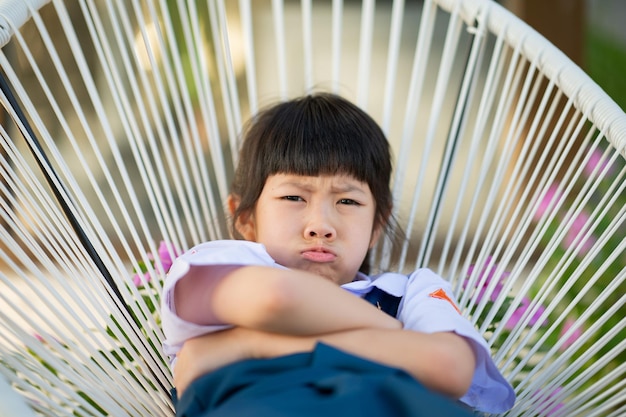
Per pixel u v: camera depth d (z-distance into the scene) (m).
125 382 1.18
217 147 1.57
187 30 1.60
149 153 2.68
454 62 2.99
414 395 0.87
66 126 1.39
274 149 1.25
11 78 1.32
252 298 0.99
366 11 1.65
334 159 1.23
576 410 1.18
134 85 1.52
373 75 3.04
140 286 1.55
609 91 2.27
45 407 1.02
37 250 1.19
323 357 0.96
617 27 2.47
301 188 1.24
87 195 2.71
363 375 0.92
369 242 1.33
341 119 1.29
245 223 1.32
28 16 1.40
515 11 2.30
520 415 1.22
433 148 2.89
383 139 1.34
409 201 2.13
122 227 2.66
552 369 1.23
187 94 1.57
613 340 1.77
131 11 2.63
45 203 1.26
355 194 1.25
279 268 1.09
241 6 1.66
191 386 1.01
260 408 0.88
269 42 3.00
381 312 1.09
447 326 1.08
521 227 1.39
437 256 2.66
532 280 1.33
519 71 1.50
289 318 0.99
